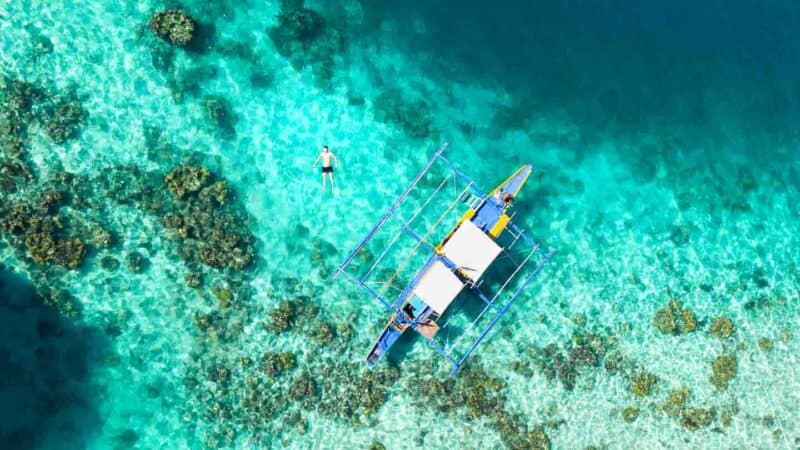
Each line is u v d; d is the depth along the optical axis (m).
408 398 31.67
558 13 33.50
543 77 33.19
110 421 30.31
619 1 33.91
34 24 30.06
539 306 32.66
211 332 30.84
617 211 33.38
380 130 32.12
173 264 30.77
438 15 32.62
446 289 28.55
